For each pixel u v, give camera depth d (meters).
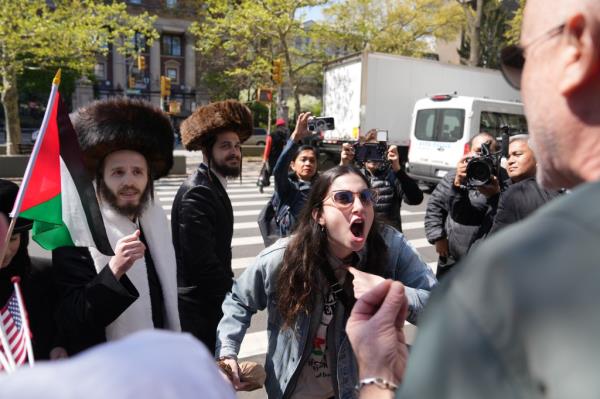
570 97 0.67
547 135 0.71
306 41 23.56
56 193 1.83
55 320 1.89
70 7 15.57
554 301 0.47
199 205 2.63
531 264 0.50
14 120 16.19
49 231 1.94
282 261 1.96
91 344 1.89
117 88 44.38
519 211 2.73
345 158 4.16
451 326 0.53
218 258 2.70
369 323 1.15
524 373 0.46
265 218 3.77
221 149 2.85
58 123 1.85
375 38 24.05
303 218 1.94
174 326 2.18
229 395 0.49
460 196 3.38
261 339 4.13
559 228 0.52
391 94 14.23
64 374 0.41
